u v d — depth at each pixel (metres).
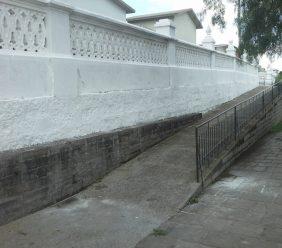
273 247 5.03
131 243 5.13
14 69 5.89
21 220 5.71
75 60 7.20
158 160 8.54
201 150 7.89
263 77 26.80
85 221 5.79
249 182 7.88
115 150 8.07
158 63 10.62
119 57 8.75
